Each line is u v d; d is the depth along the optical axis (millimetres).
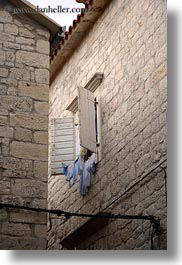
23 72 10633
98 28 13602
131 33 12125
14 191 9852
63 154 13500
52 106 15555
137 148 11180
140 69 11547
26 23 10977
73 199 13297
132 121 11523
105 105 12648
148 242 10266
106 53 13031
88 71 13758
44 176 10086
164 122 10461
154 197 10359
